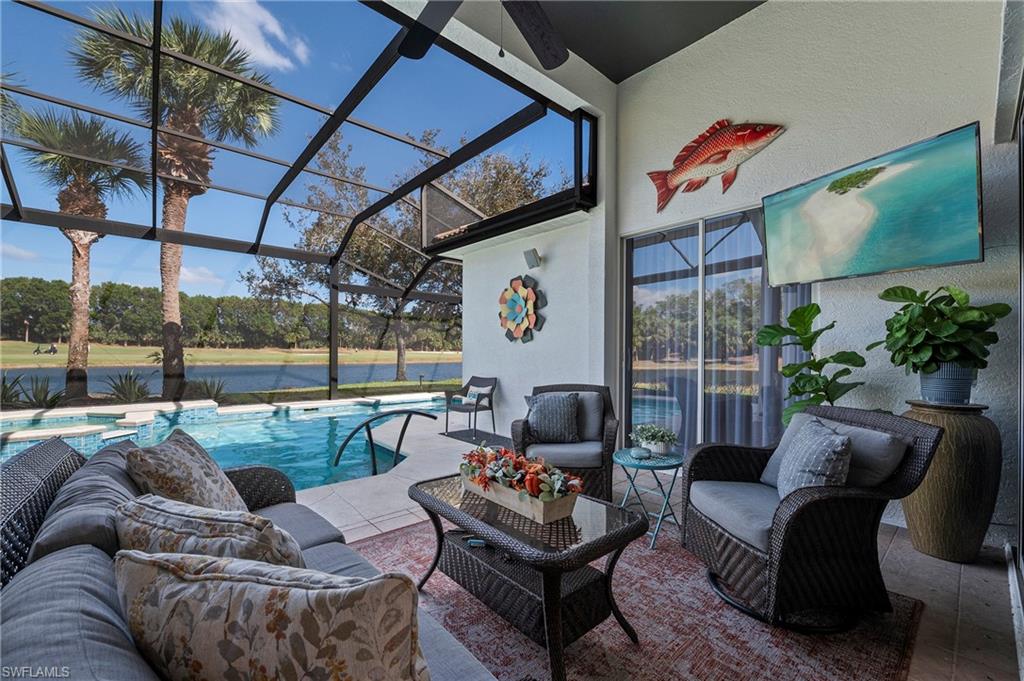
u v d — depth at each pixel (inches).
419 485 85.0
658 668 61.8
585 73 160.7
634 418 172.4
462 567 75.2
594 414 141.3
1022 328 79.3
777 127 131.3
